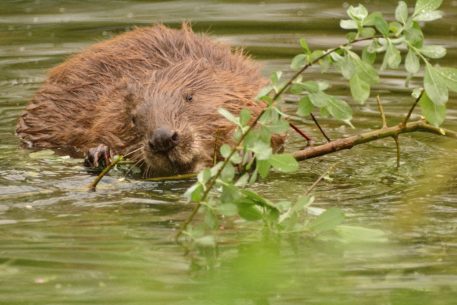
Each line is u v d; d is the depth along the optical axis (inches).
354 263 305.7
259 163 337.7
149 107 455.2
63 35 705.6
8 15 765.3
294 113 550.9
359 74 338.0
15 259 312.3
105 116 486.0
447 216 361.4
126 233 344.5
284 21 739.4
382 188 406.6
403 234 339.9
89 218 366.6
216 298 269.6
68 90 524.1
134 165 455.5
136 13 765.9
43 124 519.5
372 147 482.6
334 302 265.1
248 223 355.3
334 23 731.4
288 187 411.2
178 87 468.1
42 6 794.8
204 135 456.1
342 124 524.4
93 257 313.9
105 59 526.9
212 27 720.3
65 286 282.8
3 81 613.0
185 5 791.7
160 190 414.6
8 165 463.5
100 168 458.0
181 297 270.2
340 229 342.0
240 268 300.0
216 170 330.0
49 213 374.3
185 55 516.4
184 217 366.9
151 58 515.8
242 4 796.0
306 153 408.2
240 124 336.2
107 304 265.0
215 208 326.3
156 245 328.8
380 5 763.4
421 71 627.2
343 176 429.4
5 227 354.0
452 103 553.6
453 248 321.7
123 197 401.1
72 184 424.2
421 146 482.3
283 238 336.5
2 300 269.4
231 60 518.9
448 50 653.9
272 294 273.1
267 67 623.8
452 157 458.9
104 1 810.8
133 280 288.7
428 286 280.8
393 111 544.4
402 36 342.0
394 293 274.1
